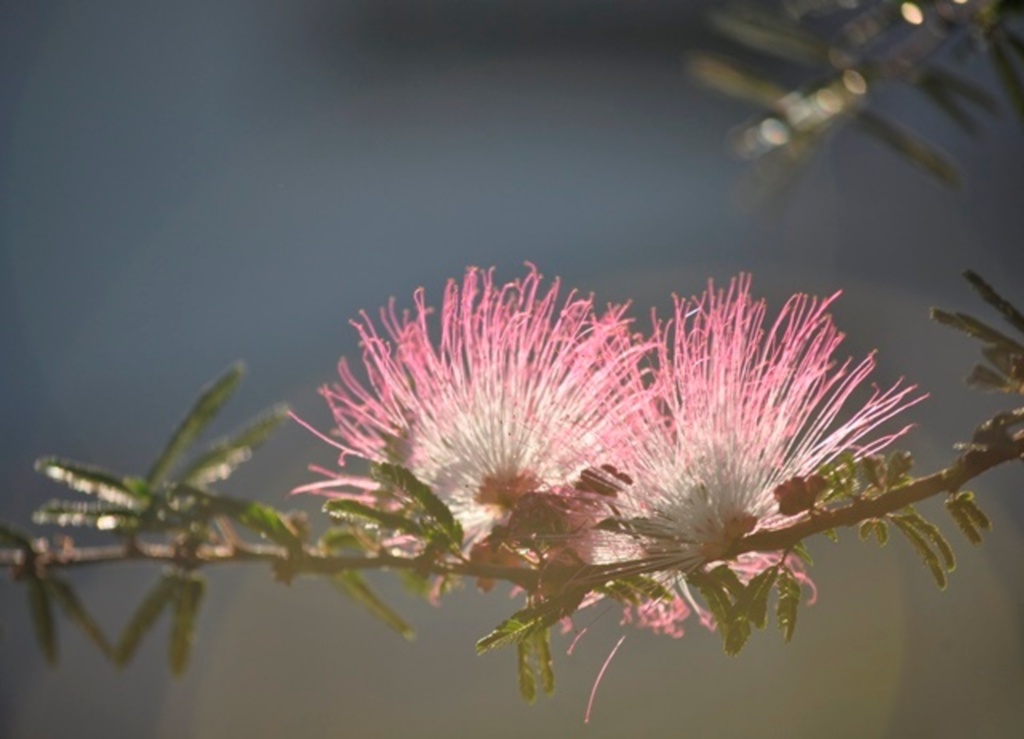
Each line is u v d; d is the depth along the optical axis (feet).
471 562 1.44
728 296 1.44
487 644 1.41
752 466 1.42
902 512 1.42
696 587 1.42
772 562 1.45
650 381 1.45
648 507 1.42
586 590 1.41
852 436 1.43
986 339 1.41
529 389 1.46
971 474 1.39
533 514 1.42
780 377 1.43
